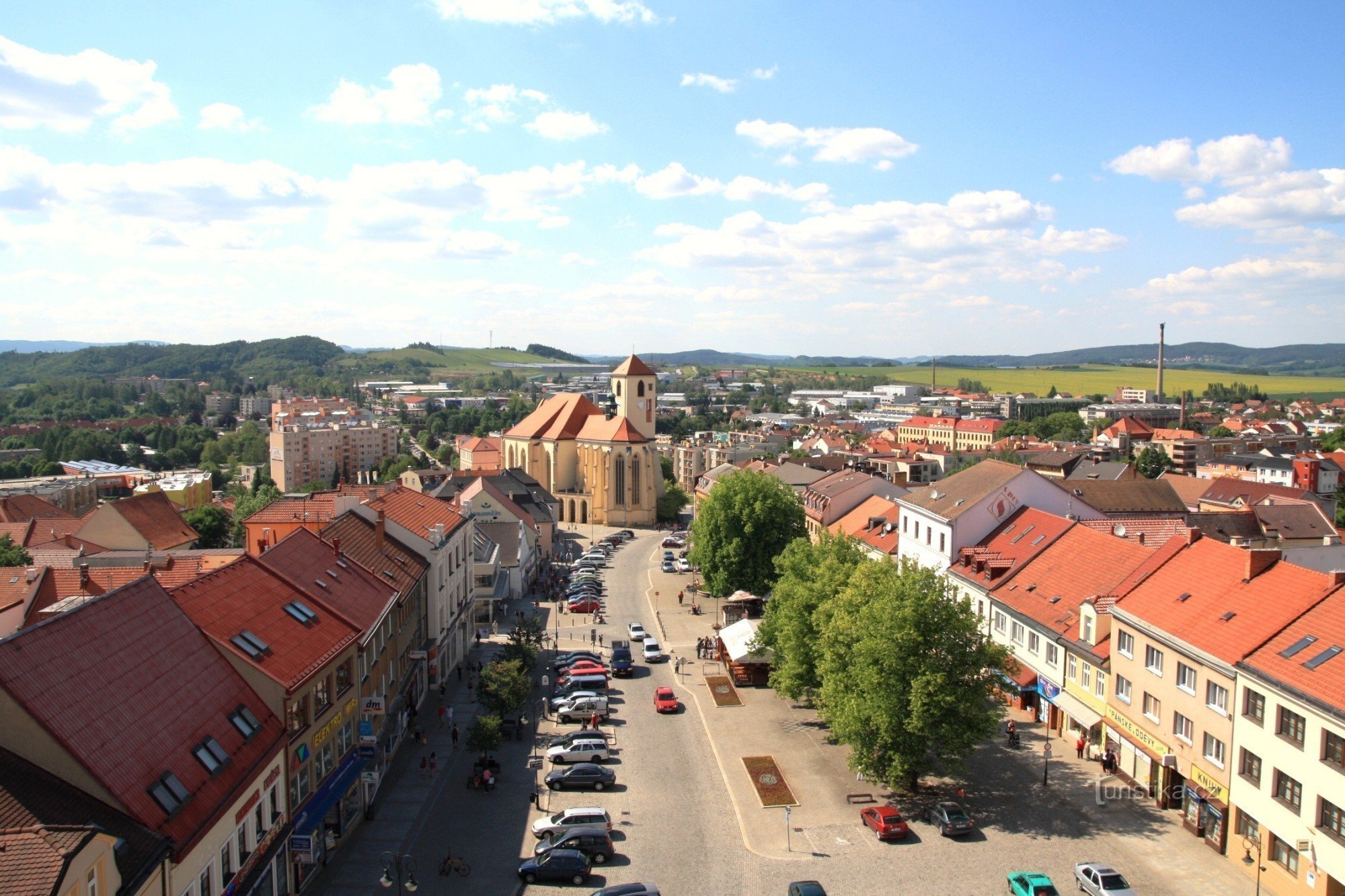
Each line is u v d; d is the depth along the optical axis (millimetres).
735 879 44875
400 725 62438
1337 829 38719
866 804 53688
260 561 51094
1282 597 47906
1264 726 43219
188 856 31281
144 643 37438
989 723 51531
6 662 30406
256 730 39406
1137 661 53906
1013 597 69875
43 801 28672
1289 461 185250
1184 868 44844
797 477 162750
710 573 105312
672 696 72438
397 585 63531
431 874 44906
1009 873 44562
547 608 112188
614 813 52719
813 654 63625
